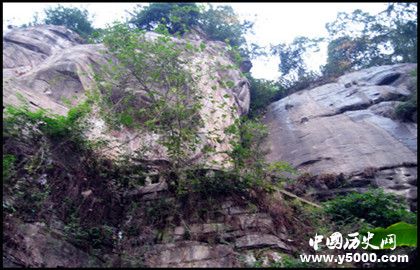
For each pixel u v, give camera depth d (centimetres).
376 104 1479
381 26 2153
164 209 789
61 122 806
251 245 731
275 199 832
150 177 860
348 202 859
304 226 803
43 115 854
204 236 745
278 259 707
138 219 777
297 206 849
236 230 760
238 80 1577
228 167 857
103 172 828
